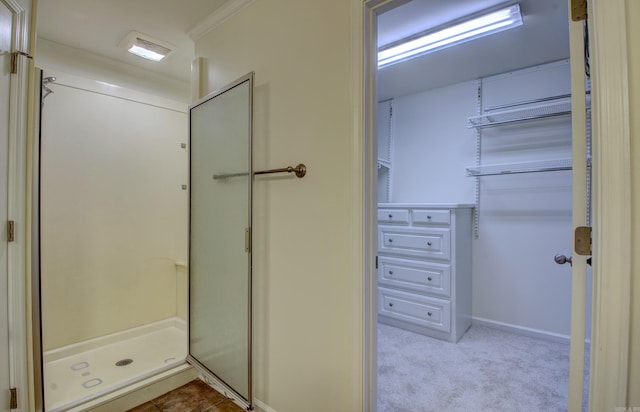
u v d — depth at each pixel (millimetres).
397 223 2906
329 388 1459
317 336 1504
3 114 1385
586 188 943
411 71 2756
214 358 1932
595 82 875
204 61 2141
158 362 2340
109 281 2633
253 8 1806
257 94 1781
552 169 2559
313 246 1520
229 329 1812
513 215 2775
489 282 2885
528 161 2688
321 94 1490
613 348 845
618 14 840
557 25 2037
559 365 2213
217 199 1892
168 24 2117
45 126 2299
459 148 3039
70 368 2232
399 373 2127
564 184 2566
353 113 1366
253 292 1791
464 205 2754
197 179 2082
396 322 2932
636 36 829
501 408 1759
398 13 1902
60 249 2377
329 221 1458
